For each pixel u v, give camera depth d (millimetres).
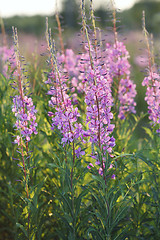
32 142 2912
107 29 3387
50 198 2895
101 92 2322
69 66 3936
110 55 3582
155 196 2738
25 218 2697
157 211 2785
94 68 2354
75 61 3934
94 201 2643
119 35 3500
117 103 3549
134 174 2756
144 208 2979
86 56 3363
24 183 2607
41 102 3322
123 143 3445
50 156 3012
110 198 2582
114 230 2648
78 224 2584
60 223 2906
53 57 2547
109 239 2467
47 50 2729
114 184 2732
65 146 2666
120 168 2740
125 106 3613
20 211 2949
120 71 3605
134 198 2729
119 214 2451
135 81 6332
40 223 2793
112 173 2494
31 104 2664
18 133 3270
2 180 3553
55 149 3047
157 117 2916
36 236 2859
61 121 2469
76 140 2559
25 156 2787
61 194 2535
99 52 2928
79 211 2562
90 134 2426
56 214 2639
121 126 3607
